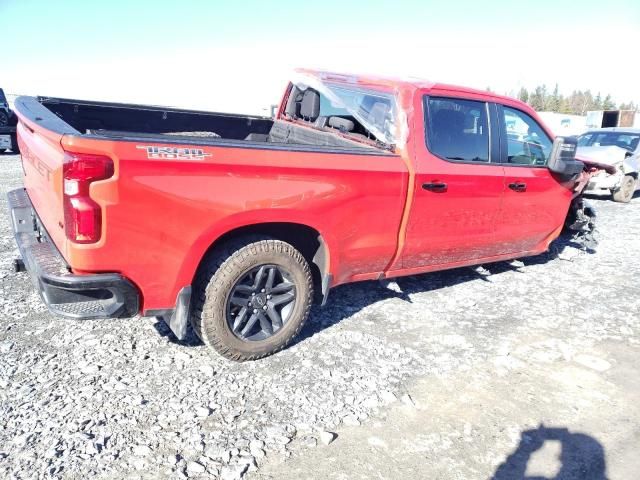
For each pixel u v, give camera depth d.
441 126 3.99
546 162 5.02
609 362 3.65
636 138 11.72
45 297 2.66
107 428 2.59
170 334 3.64
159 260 2.78
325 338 3.75
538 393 3.19
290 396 2.98
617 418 2.97
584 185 5.84
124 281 2.69
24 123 3.33
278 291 3.36
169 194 2.70
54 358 3.23
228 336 3.17
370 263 3.84
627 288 5.24
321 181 3.26
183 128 5.09
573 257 6.16
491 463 2.53
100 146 2.47
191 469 2.35
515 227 4.78
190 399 2.88
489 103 4.37
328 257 3.50
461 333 3.97
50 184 2.82
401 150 3.74
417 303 4.53
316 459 2.48
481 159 4.32
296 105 5.52
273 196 3.06
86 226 2.53
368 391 3.08
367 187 3.50
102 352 3.34
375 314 4.23
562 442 2.73
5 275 4.60
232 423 2.70
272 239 3.21
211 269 3.05
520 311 4.48
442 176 3.90
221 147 2.85
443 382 3.24
